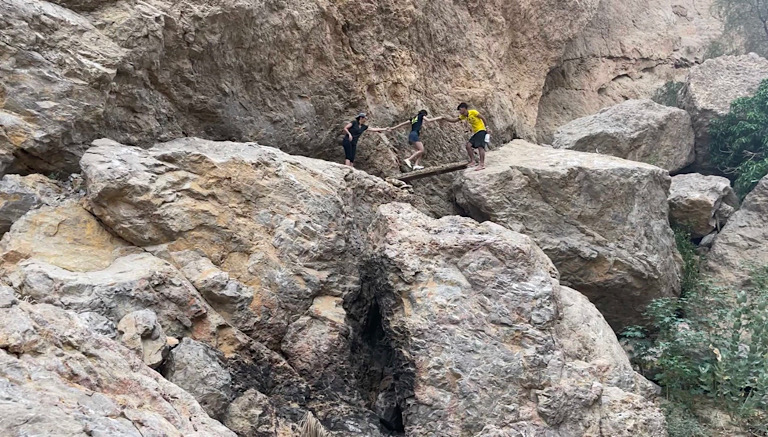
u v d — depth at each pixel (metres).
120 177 7.75
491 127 15.41
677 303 13.16
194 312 7.47
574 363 8.52
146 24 9.15
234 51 10.51
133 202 7.82
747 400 10.03
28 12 8.17
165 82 9.70
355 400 8.13
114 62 8.73
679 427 9.57
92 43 8.69
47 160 8.30
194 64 10.02
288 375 7.86
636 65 22.39
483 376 7.75
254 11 10.52
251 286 8.21
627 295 12.94
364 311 9.21
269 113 11.25
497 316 8.16
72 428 3.74
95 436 3.80
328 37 12.22
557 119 19.88
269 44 11.01
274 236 8.62
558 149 15.52
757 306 11.06
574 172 12.85
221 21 10.07
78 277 7.01
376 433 7.64
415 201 12.42
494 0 16.78
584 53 21.16
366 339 9.24
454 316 8.03
